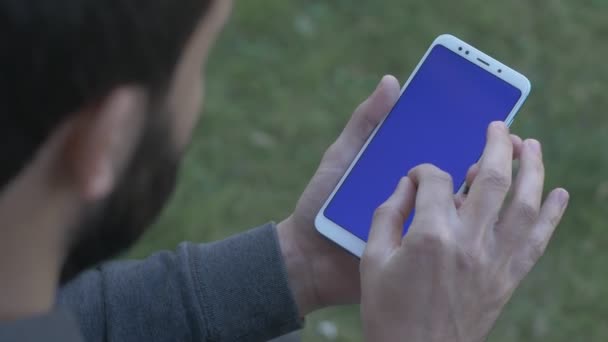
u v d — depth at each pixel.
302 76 4.50
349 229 1.69
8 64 0.67
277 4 4.76
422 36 4.77
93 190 0.74
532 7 5.04
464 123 1.82
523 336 3.74
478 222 1.18
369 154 1.78
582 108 4.59
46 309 0.82
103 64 0.69
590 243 4.04
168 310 1.43
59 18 0.66
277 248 1.49
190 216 3.89
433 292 1.13
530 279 3.91
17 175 0.72
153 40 0.71
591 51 4.89
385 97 1.79
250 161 4.18
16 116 0.69
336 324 3.69
